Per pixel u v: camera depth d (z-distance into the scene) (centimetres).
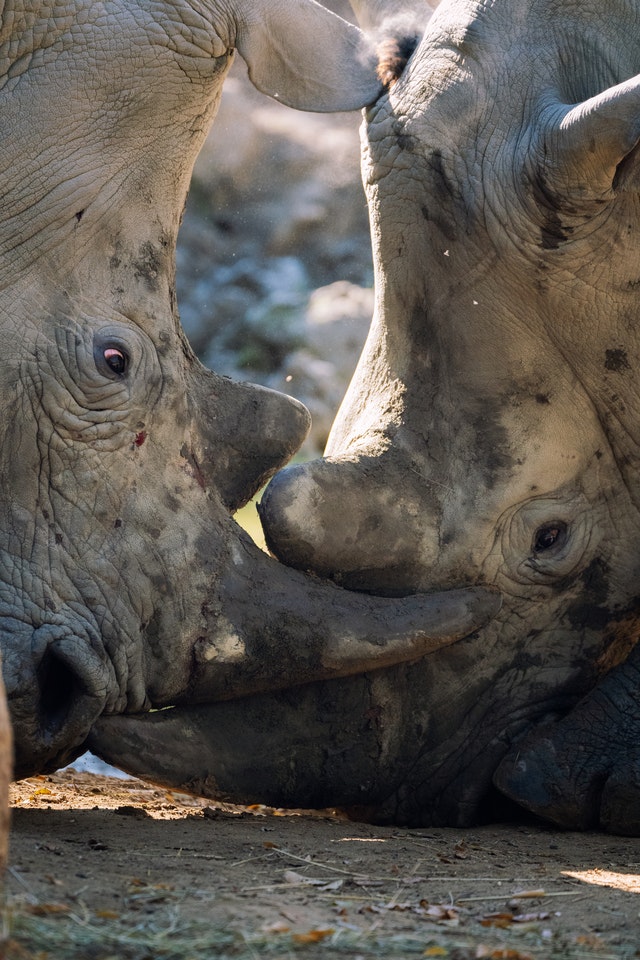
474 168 1427
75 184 1319
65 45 1310
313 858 1145
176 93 1360
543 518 1456
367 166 1512
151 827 1242
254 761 1353
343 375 4850
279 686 1348
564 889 1082
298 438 1435
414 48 1524
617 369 1438
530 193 1389
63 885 952
